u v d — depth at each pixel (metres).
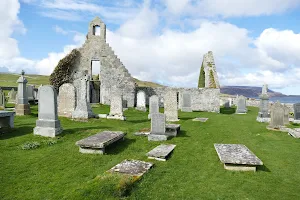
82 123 13.84
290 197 5.45
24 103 15.33
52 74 25.83
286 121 14.87
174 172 6.74
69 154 8.04
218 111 25.31
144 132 11.19
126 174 6.11
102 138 8.75
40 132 10.02
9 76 70.00
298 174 6.73
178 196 5.39
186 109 23.44
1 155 7.75
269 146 9.52
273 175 6.61
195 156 8.21
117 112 16.03
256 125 14.36
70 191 5.45
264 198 5.39
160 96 28.16
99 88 28.92
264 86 16.59
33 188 5.78
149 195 5.37
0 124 10.51
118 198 5.10
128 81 26.73
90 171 6.74
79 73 26.47
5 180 6.15
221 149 8.04
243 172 6.73
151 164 7.04
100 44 26.61
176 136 11.13
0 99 16.75
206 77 27.66
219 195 5.48
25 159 7.55
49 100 10.11
